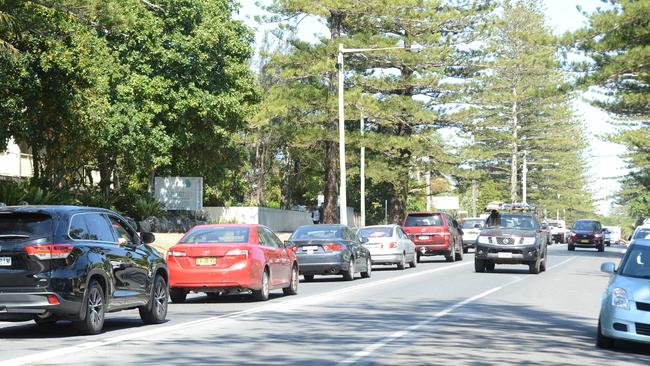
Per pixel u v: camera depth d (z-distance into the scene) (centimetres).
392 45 7650
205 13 5816
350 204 10250
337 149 8056
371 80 7775
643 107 6838
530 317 2203
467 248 7100
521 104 12625
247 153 8369
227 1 6109
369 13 7644
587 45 6109
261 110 7444
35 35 4206
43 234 1714
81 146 5141
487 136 8381
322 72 7569
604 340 1680
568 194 14838
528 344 1708
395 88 7825
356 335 1814
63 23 4344
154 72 5644
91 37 4653
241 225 2694
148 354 1527
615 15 5862
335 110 7600
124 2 4731
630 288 1655
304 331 1880
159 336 1792
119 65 5281
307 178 10156
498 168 13712
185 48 5662
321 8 7412
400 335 1814
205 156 6500
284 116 7762
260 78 9775
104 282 1825
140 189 7044
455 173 8231
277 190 10344
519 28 11706
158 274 2069
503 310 2370
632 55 5831
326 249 3503
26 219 1734
